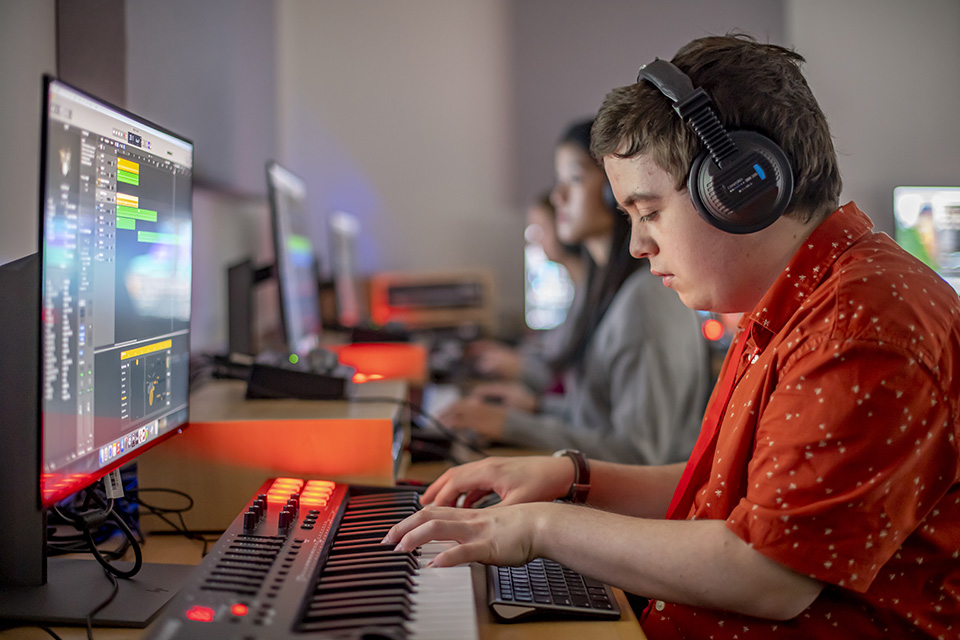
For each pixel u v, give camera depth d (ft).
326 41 11.53
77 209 2.20
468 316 10.76
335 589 2.12
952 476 2.09
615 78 11.68
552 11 11.66
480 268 11.88
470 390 7.62
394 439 3.66
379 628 1.87
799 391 2.10
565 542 2.33
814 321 2.20
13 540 2.41
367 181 11.71
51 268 2.05
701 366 5.49
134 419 2.65
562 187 7.01
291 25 11.45
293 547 2.37
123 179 2.52
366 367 6.64
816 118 2.39
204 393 4.13
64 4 3.90
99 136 2.33
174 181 2.99
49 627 2.19
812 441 2.03
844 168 11.02
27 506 2.40
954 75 10.90
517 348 10.22
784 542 2.02
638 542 2.23
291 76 11.50
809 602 2.09
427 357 8.06
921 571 2.22
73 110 2.15
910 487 2.02
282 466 3.32
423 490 3.24
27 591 2.38
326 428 3.34
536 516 2.41
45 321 2.03
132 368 2.63
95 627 2.19
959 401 2.10
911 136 10.99
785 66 2.41
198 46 5.83
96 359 2.35
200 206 6.41
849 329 2.08
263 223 8.97
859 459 1.98
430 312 10.68
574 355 6.97
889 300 2.09
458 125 11.76
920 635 2.23
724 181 2.26
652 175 2.41
